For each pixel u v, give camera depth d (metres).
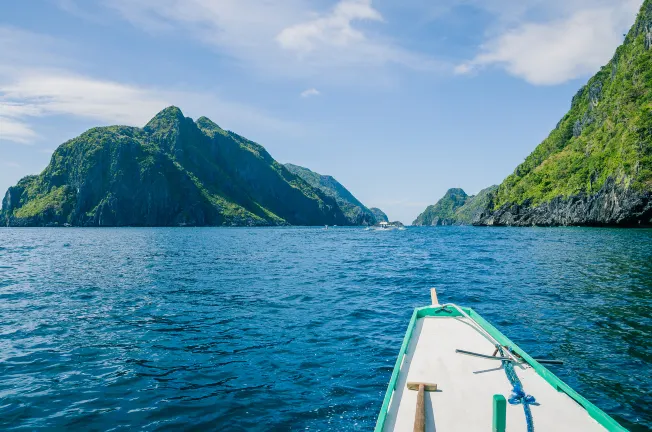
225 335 14.02
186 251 53.31
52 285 24.66
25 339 13.69
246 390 9.65
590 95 178.25
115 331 14.58
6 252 52.56
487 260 38.16
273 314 16.91
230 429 7.93
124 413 8.57
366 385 9.86
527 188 171.00
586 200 125.12
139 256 45.53
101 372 10.82
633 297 19.39
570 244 54.97
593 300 18.86
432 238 89.38
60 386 9.92
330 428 7.95
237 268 33.25
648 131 106.25
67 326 15.28
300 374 10.56
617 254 39.75
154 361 11.59
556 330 14.12
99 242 77.69
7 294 21.78
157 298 20.41
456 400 6.95
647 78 132.00
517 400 6.80
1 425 8.09
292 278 27.25
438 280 25.95
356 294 21.33
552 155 178.12
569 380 9.95
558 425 6.14
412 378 7.88
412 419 6.34
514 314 16.44
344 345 12.84
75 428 7.97
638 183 103.31
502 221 173.00
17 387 9.87
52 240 87.00
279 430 7.88
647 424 7.98
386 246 62.59
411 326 10.73
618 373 10.36
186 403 9.01
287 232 146.25
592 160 131.00
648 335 13.48
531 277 26.39
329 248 58.75
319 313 17.06
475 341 9.97
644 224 105.62
